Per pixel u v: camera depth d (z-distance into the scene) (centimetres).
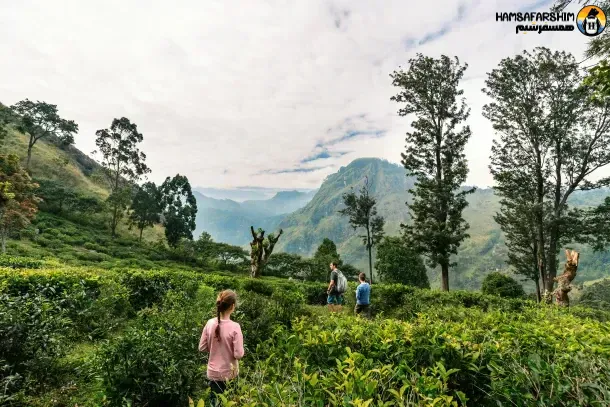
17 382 453
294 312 721
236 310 643
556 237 2134
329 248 4659
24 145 7912
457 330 393
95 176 8062
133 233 6825
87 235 5328
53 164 7844
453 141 2438
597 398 241
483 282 2422
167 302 750
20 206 3456
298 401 230
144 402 406
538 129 2134
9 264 1502
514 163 2309
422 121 2506
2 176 3425
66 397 453
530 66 2134
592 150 2084
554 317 609
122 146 7062
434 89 2503
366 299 1098
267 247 2523
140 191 6372
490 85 2327
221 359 378
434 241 2291
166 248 5741
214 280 1295
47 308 587
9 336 480
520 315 587
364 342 359
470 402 302
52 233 4822
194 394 440
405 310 1179
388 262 2853
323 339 359
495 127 2353
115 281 1005
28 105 7138
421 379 253
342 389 249
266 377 324
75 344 642
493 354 308
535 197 2273
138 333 454
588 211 2095
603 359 293
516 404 263
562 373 274
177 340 482
